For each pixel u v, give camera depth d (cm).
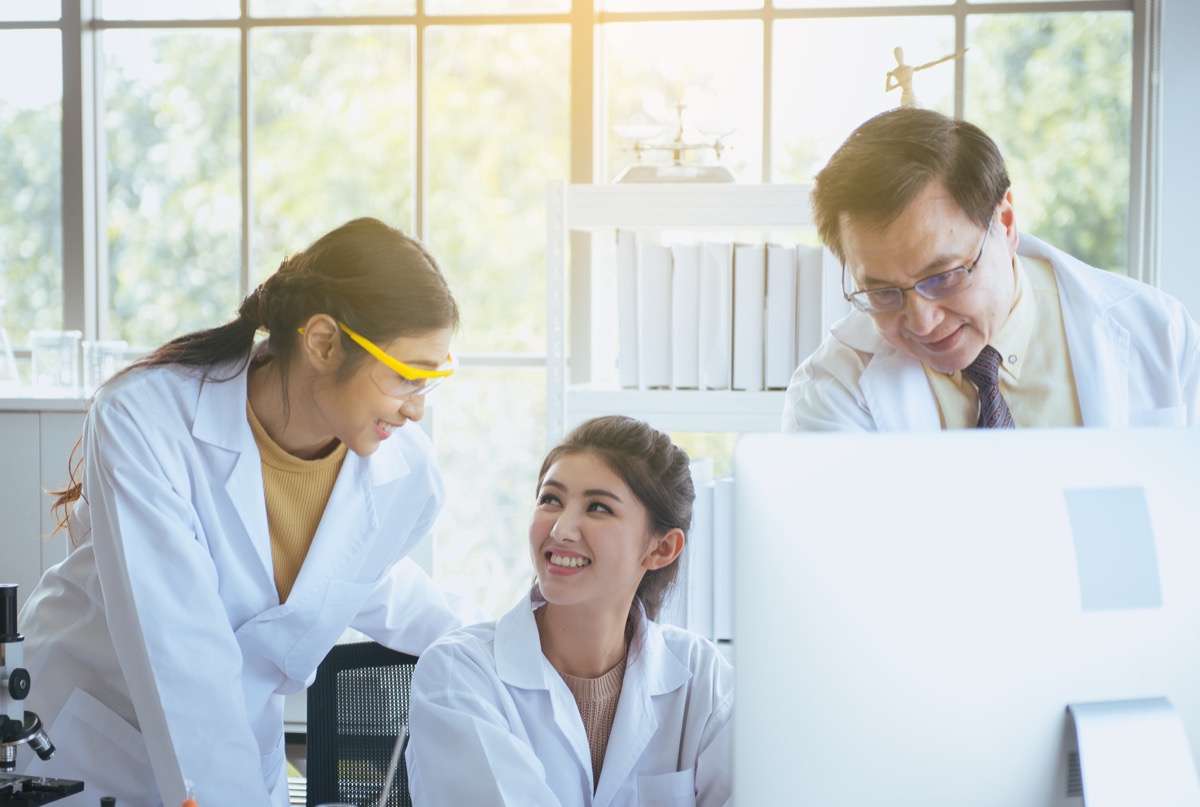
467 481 314
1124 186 286
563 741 144
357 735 171
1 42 314
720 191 238
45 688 164
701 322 243
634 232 246
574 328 301
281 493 166
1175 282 275
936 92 289
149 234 319
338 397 150
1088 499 84
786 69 294
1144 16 279
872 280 136
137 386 156
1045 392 154
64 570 169
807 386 166
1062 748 83
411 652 181
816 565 81
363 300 144
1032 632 83
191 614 150
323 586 165
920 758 82
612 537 140
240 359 163
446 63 307
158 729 150
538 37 304
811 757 81
